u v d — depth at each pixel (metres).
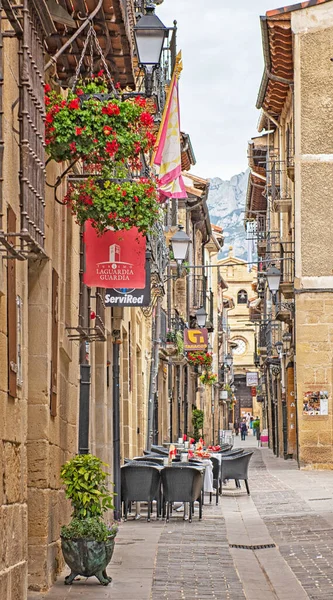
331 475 44.28
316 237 48.12
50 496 16.19
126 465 26.25
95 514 16.61
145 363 41.03
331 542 21.88
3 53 12.02
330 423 47.53
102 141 14.94
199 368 76.81
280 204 55.22
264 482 41.03
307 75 48.41
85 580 16.78
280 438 70.31
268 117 60.25
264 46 50.12
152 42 18.30
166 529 24.50
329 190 48.22
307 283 48.00
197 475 26.25
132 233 19.12
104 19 16.75
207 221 71.56
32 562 15.68
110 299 23.06
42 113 13.68
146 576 17.42
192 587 16.58
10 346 12.53
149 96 18.02
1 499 11.98
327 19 48.16
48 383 15.88
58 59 17.64
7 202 12.12
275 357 70.19
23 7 12.15
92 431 22.95
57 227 17.14
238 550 21.30
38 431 15.76
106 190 16.06
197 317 58.75
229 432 86.75
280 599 15.80
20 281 13.48
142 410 38.94
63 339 17.88
